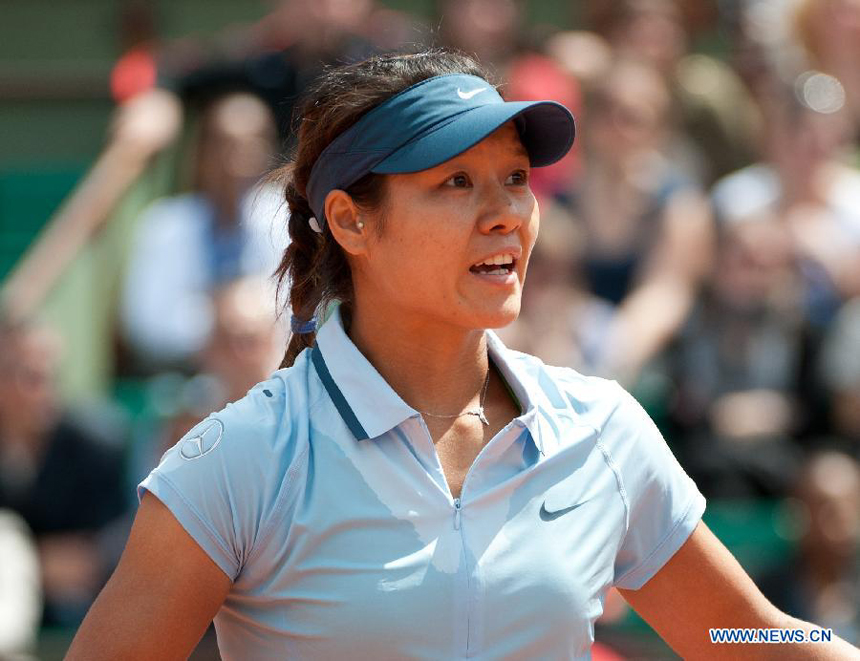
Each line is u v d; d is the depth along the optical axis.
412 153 7.20
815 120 21.22
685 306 20.66
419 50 8.07
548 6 28.02
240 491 7.22
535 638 7.25
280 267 8.41
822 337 20.09
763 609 8.09
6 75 26.97
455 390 7.76
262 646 7.38
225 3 28.16
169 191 23.94
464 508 7.28
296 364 7.79
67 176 26.12
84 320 22.09
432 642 7.11
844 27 24.45
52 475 18.31
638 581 8.03
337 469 7.29
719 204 21.36
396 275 7.41
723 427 19.67
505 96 7.77
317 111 7.68
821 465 18.39
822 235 20.77
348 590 7.11
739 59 25.16
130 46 27.52
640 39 23.91
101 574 18.02
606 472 7.66
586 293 20.94
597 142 21.50
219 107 21.36
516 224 7.30
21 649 16.73
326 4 21.69
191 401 18.45
